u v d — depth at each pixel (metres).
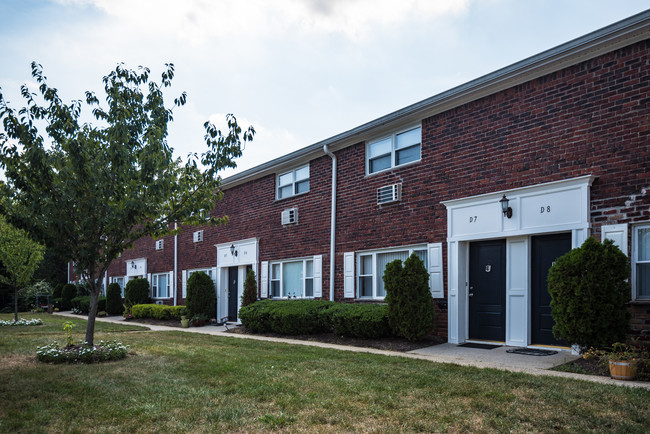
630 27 7.52
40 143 7.88
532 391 5.43
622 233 7.55
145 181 8.10
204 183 9.05
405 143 11.52
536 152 8.86
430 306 9.79
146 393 5.74
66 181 7.78
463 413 4.77
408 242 11.04
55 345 8.92
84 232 8.02
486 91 9.67
